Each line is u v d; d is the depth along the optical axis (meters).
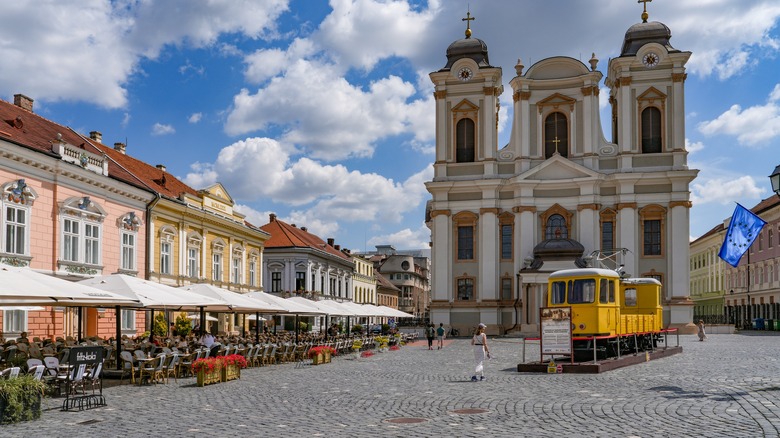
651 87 67.81
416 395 19.47
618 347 28.55
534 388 20.55
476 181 69.62
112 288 23.48
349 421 14.99
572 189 68.50
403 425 14.38
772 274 78.56
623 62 68.19
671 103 67.62
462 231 70.94
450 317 70.00
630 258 66.75
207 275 50.03
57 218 33.28
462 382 23.03
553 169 68.88
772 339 53.81
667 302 65.81
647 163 67.62
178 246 45.78
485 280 69.19
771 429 12.88
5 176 29.88
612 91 72.62
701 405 16.05
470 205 70.50
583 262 64.31
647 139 68.06
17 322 31.48
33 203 31.72
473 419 15.00
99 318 37.62
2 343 26.95
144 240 41.59
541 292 65.12
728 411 15.05
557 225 68.69
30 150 30.97
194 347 29.56
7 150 29.62
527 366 26.00
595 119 69.31
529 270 65.06
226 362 24.05
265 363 32.66
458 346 51.16
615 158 68.94
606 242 68.12
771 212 78.62
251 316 62.31
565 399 17.81
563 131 69.94
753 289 85.12
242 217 56.84
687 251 65.75
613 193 68.19
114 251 38.34
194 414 16.27
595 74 68.94
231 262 54.44
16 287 17.53
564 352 25.52
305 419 15.33
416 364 32.22
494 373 26.05
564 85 70.06
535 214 68.94
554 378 23.44
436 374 26.38
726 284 97.25
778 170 19.17
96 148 41.81
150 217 42.03
